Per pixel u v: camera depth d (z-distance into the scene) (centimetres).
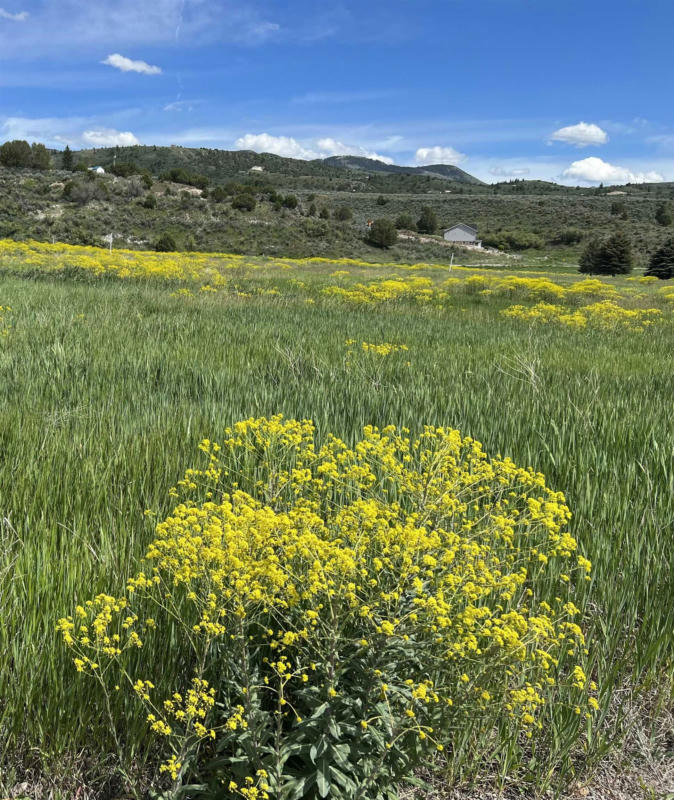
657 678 258
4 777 198
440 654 192
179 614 222
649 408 535
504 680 215
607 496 338
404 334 950
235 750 197
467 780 218
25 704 204
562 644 242
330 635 179
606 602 272
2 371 557
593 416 495
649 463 395
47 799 199
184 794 184
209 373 584
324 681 183
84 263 1784
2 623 215
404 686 191
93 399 498
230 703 205
